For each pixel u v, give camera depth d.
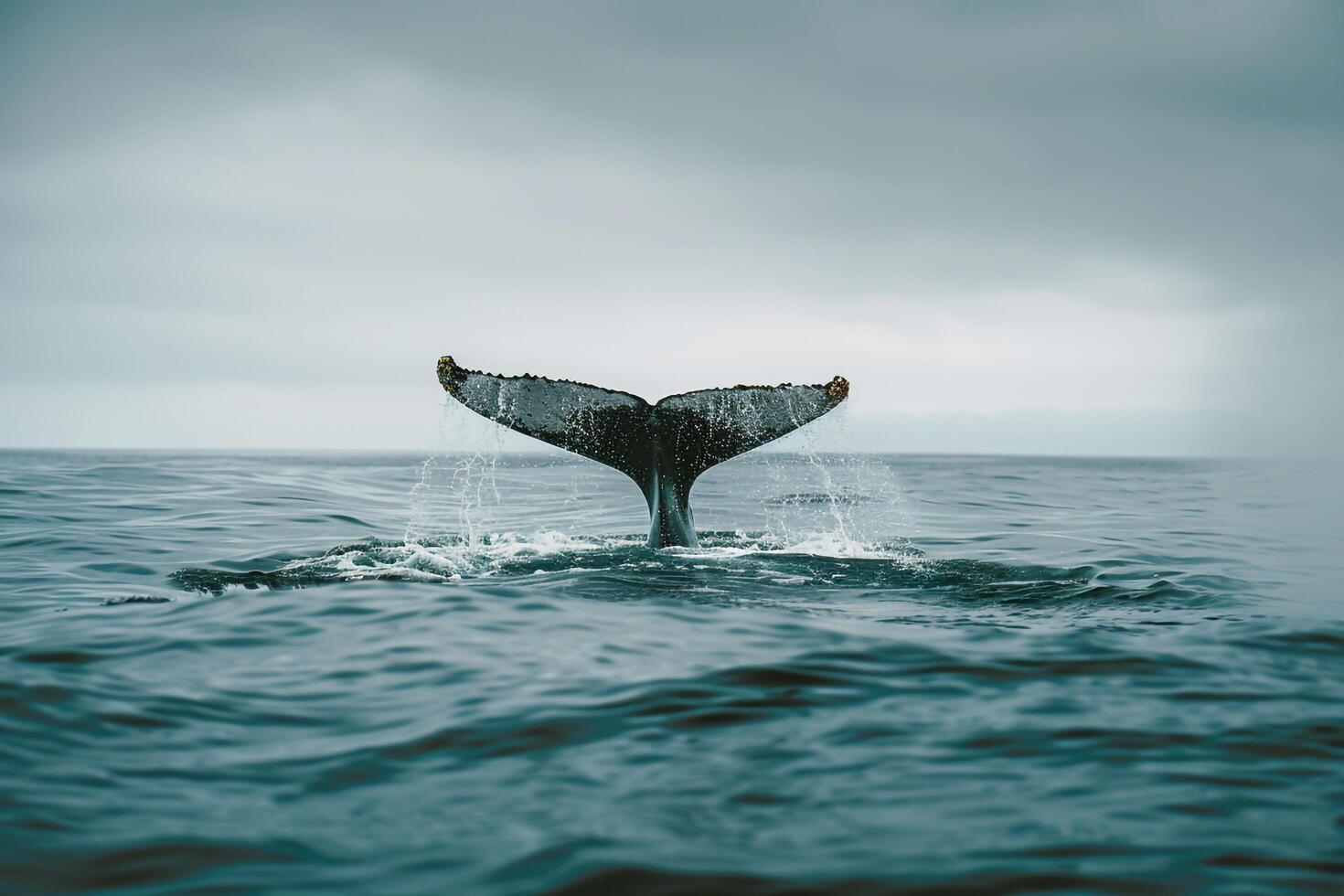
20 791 4.68
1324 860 4.13
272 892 3.80
